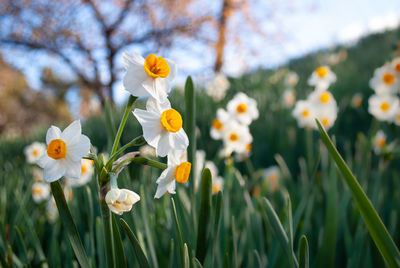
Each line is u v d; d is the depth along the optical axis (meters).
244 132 0.75
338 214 0.42
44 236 0.53
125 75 0.25
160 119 0.26
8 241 0.48
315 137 1.17
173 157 0.27
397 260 0.26
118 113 2.11
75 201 0.52
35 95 7.25
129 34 5.20
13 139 2.35
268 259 0.40
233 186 0.62
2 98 6.86
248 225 0.41
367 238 0.37
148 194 0.48
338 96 1.64
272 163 1.17
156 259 0.35
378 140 0.81
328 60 2.75
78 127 0.24
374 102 0.77
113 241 0.27
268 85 2.19
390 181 0.75
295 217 0.42
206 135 1.31
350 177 0.26
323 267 0.37
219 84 1.77
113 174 0.25
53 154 0.24
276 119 1.39
